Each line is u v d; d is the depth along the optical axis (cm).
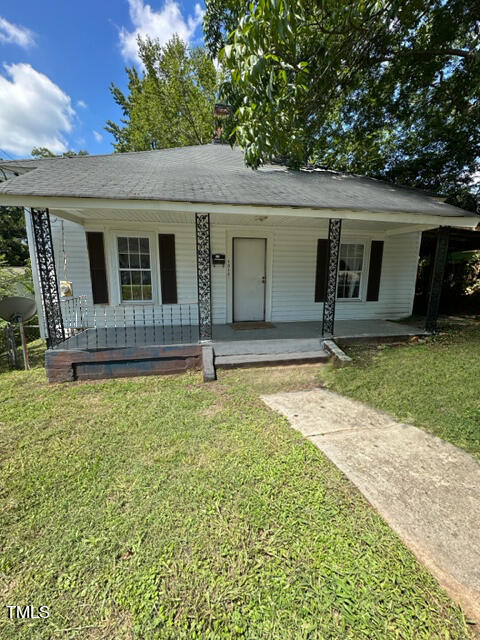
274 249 708
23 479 236
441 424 312
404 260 793
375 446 276
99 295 625
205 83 1722
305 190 553
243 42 328
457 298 1107
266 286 724
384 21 524
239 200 437
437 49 655
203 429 309
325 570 158
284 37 319
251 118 427
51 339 468
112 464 254
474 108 775
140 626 136
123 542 178
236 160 760
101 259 614
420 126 1039
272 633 131
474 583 151
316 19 462
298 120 543
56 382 456
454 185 1116
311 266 734
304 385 434
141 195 410
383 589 148
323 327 585
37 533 186
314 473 236
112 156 723
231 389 418
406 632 131
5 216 1931
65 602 147
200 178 555
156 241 640
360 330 641
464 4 565
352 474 236
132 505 207
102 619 140
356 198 538
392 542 175
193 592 149
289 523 188
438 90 861
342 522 189
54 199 387
